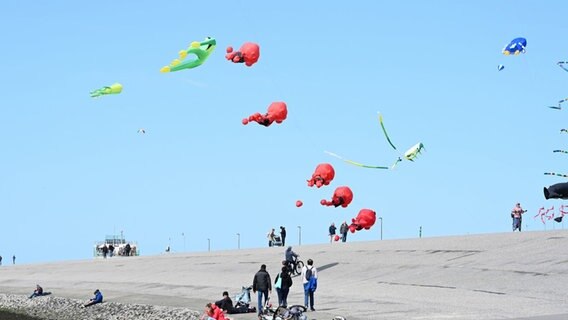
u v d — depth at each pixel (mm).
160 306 47094
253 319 38281
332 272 54844
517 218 61969
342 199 28500
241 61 28391
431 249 57219
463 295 40375
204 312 42062
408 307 37625
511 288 40906
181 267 70500
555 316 31641
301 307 34781
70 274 77812
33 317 52062
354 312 37312
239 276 59375
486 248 53625
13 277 81125
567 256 46719
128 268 76312
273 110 28562
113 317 47156
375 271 52594
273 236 80750
